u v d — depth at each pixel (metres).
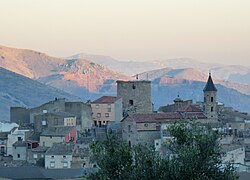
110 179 130.25
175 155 135.00
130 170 129.88
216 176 127.94
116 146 136.62
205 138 129.88
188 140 133.88
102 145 138.50
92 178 133.75
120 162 130.12
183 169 125.88
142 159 130.38
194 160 126.62
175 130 135.38
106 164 130.38
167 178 125.50
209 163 128.50
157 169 127.06
